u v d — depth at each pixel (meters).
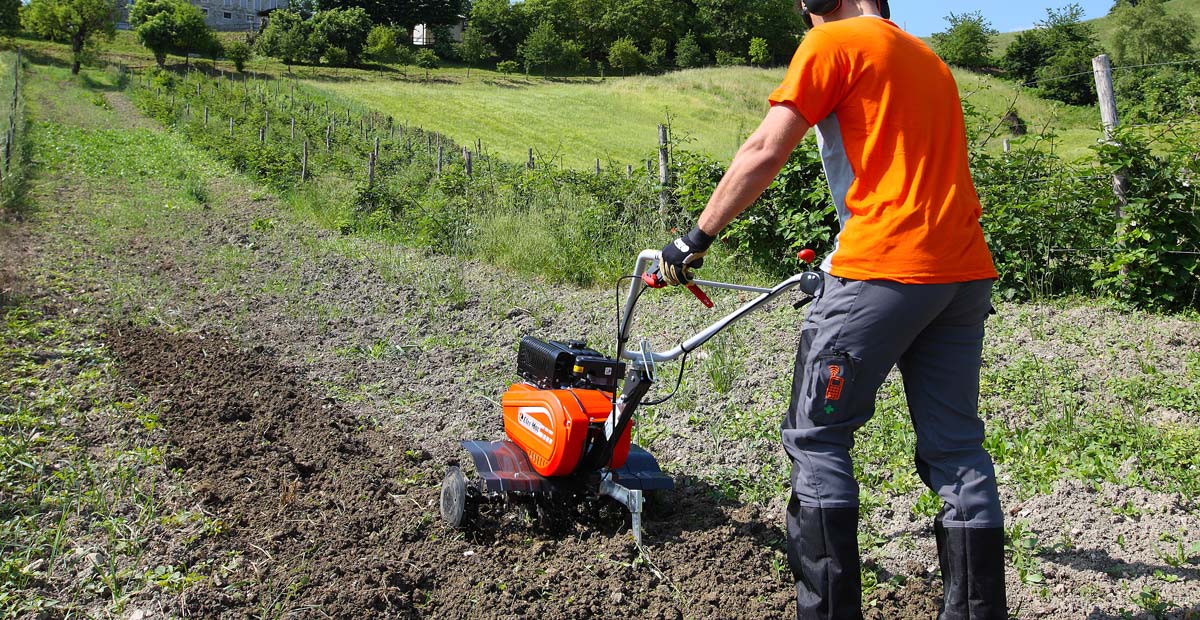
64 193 16.56
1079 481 4.34
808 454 2.86
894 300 2.66
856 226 2.74
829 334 2.78
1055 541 3.87
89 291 8.92
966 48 79.69
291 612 3.45
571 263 10.15
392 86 58.91
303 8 107.19
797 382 2.93
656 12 107.94
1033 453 4.72
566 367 4.12
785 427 2.99
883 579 3.70
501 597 3.62
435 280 9.84
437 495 4.62
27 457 4.64
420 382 6.65
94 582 3.63
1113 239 7.86
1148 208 7.61
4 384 5.73
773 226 9.53
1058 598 3.45
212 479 4.66
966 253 2.72
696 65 100.62
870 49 2.71
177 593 3.55
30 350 6.55
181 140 30.47
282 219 15.07
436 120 44.59
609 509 4.32
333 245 12.38
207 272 10.23
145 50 78.81
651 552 3.94
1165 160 7.82
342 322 8.25
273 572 3.76
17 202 14.38
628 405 3.56
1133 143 7.82
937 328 2.84
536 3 109.31
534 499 4.22
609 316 8.23
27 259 10.16
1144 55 67.69
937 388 2.86
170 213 15.02
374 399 6.25
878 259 2.67
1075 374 5.91
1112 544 3.79
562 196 12.61
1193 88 8.33
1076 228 8.23
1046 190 8.58
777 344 6.96
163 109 39.25
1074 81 44.41
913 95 2.71
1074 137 17.33
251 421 5.57
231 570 3.77
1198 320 7.21
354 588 3.61
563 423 3.83
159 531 4.05
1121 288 7.77
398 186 16.50
